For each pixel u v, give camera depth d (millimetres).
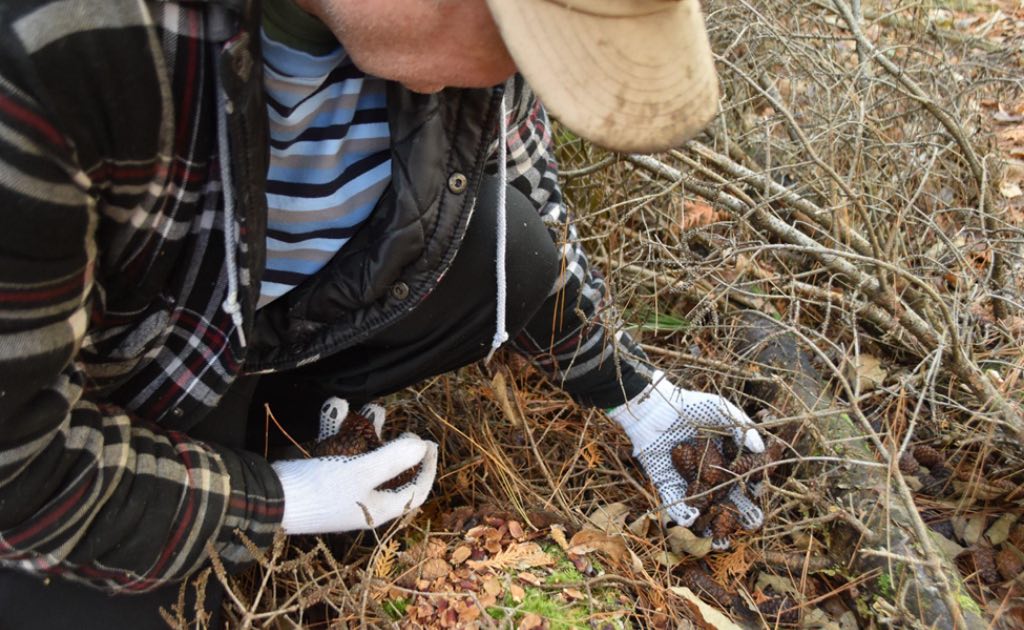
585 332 1787
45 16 856
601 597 1653
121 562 1241
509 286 1562
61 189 926
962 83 2799
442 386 2088
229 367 1299
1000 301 2227
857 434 2002
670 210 2473
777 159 2764
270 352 1444
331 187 1281
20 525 1122
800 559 1850
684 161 2135
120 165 997
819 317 2391
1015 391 1975
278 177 1255
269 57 1100
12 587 1339
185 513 1288
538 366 1913
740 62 2656
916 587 1682
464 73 987
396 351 1635
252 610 1405
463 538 1758
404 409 2090
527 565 1678
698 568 1837
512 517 1801
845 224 2092
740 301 2369
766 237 2447
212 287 1230
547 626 1547
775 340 2211
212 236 1172
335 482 1490
